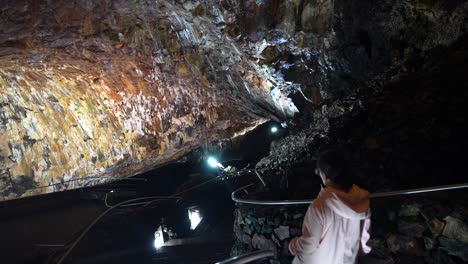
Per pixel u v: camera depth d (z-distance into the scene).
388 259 4.04
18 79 13.87
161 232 9.41
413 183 4.64
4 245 5.27
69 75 13.51
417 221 4.07
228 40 8.87
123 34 9.77
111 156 16.61
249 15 7.95
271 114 12.60
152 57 11.28
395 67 7.34
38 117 15.95
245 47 8.89
